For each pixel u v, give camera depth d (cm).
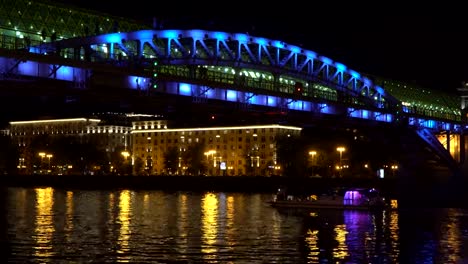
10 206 8856
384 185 11981
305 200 8606
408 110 11788
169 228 6194
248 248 4953
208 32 7556
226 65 7788
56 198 10850
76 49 6469
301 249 4931
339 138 16625
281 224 6588
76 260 4403
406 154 12038
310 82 9181
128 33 6769
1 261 4353
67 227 6225
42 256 4544
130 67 6481
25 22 9862
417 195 11575
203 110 7788
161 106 7450
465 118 13862
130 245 5050
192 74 7450
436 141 12012
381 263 4416
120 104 7044
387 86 13812
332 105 9150
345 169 16125
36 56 5656
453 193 11725
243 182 13750
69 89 6025
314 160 16925
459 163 12781
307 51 9006
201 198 11006
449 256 4700
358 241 5400
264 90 7850
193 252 4741
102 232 5844
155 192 13325
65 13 10419
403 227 6431
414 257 4653
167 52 7169
